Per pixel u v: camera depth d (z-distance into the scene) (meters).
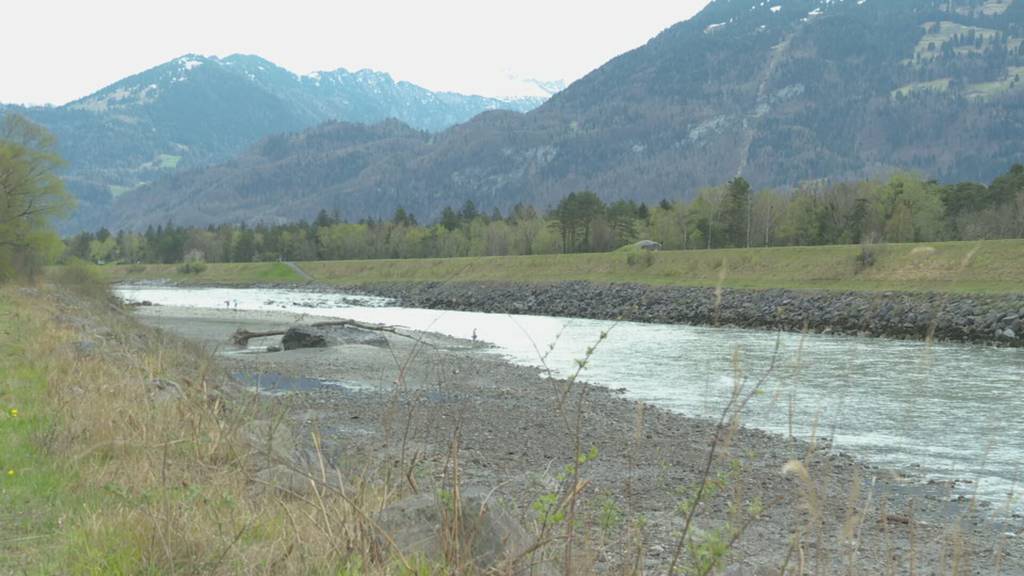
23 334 23.59
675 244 138.75
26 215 69.81
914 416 22.88
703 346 44.09
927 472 16.70
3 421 11.10
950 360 36.84
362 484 6.46
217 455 8.59
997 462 17.62
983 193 108.56
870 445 19.34
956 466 17.25
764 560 10.09
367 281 132.12
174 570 5.53
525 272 112.62
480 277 115.25
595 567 5.95
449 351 41.38
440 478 7.29
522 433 20.36
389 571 5.22
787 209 122.81
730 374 32.00
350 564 5.38
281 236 190.75
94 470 8.53
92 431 9.94
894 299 57.75
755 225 125.25
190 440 8.45
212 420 9.82
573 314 79.06
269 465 8.17
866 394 26.67
